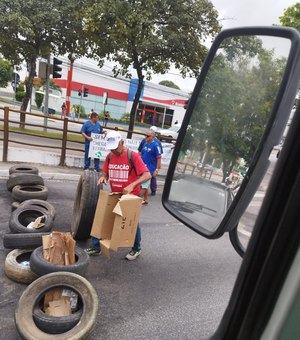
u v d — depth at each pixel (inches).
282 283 33.9
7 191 263.6
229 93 47.4
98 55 490.3
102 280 153.3
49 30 518.0
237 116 46.1
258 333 36.4
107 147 155.0
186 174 56.7
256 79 43.2
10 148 347.9
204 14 415.8
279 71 39.8
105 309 131.6
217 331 41.2
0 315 119.0
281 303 34.0
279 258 33.7
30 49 558.6
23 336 104.5
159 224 244.5
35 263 135.5
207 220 50.9
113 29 384.5
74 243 144.4
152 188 332.2
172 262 183.3
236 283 38.6
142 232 222.5
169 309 137.8
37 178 254.8
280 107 38.1
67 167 373.7
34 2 479.2
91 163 382.6
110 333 117.8
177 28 414.6
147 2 380.2
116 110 1658.5
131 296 143.4
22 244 155.5
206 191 51.9
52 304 120.7
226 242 227.1
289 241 32.8
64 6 490.0
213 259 195.3
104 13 373.4
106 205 151.9
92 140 356.2
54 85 1510.8
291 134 31.9
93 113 358.3
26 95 577.9
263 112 41.7
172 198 59.4
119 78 1558.8
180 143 57.4
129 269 167.8
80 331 109.0
